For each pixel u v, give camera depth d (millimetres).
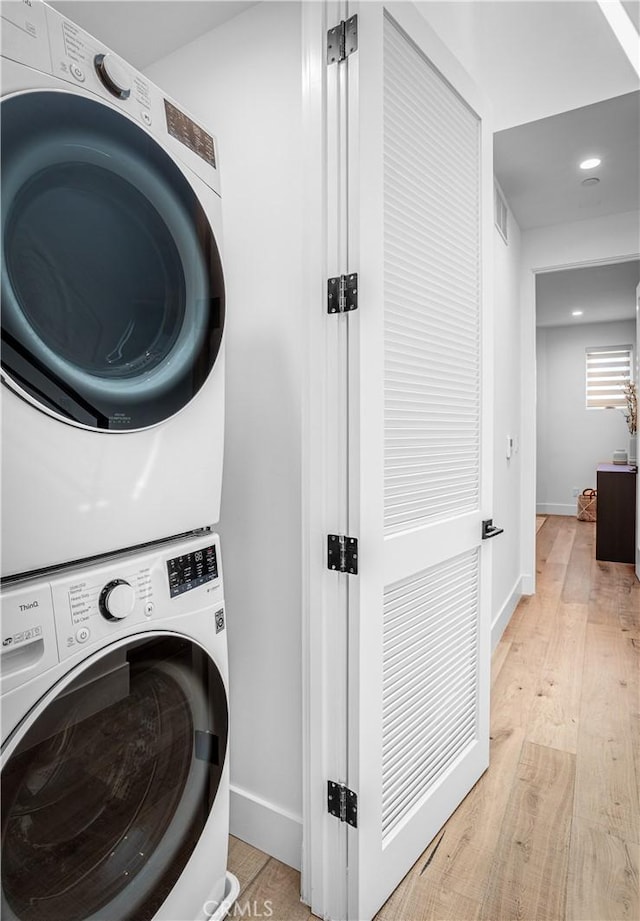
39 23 814
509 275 3342
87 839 915
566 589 4098
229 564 1630
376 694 1308
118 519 958
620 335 7312
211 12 1546
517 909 1345
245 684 1604
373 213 1244
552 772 1887
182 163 1085
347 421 1251
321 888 1327
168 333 1068
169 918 1086
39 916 842
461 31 2107
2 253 753
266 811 1550
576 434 7711
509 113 2416
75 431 881
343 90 1220
